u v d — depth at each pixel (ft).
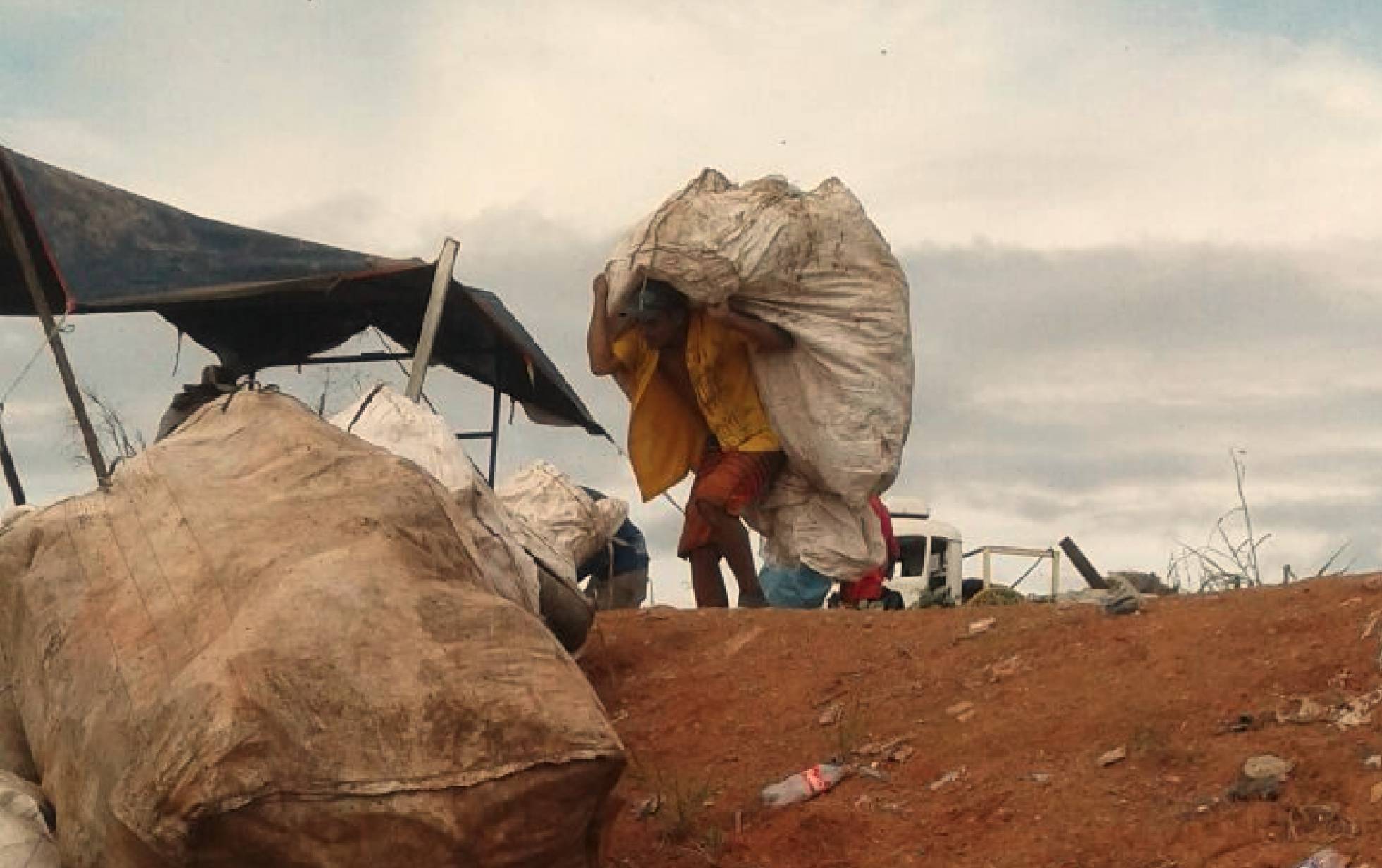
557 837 13.74
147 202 31.94
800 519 30.89
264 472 16.60
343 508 15.75
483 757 13.50
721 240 28.76
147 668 14.55
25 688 16.25
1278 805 16.16
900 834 17.22
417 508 15.93
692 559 30.66
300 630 13.98
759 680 21.84
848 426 29.76
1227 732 17.65
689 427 31.14
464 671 13.88
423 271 34.17
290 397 18.47
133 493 16.81
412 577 14.76
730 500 29.94
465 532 16.81
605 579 35.94
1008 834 16.75
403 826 13.33
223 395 19.99
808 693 21.13
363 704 13.61
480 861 13.52
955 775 18.15
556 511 34.24
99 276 30.71
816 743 19.77
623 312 29.89
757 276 28.96
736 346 30.22
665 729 21.02
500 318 36.27
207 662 13.83
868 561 31.07
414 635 14.08
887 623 23.12
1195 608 20.86
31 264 26.43
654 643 23.67
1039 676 20.02
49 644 15.78
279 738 13.32
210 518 15.89
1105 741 18.03
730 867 17.26
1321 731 17.21
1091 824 16.56
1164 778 17.07
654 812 18.65
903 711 20.10
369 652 13.89
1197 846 15.85
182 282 31.45
